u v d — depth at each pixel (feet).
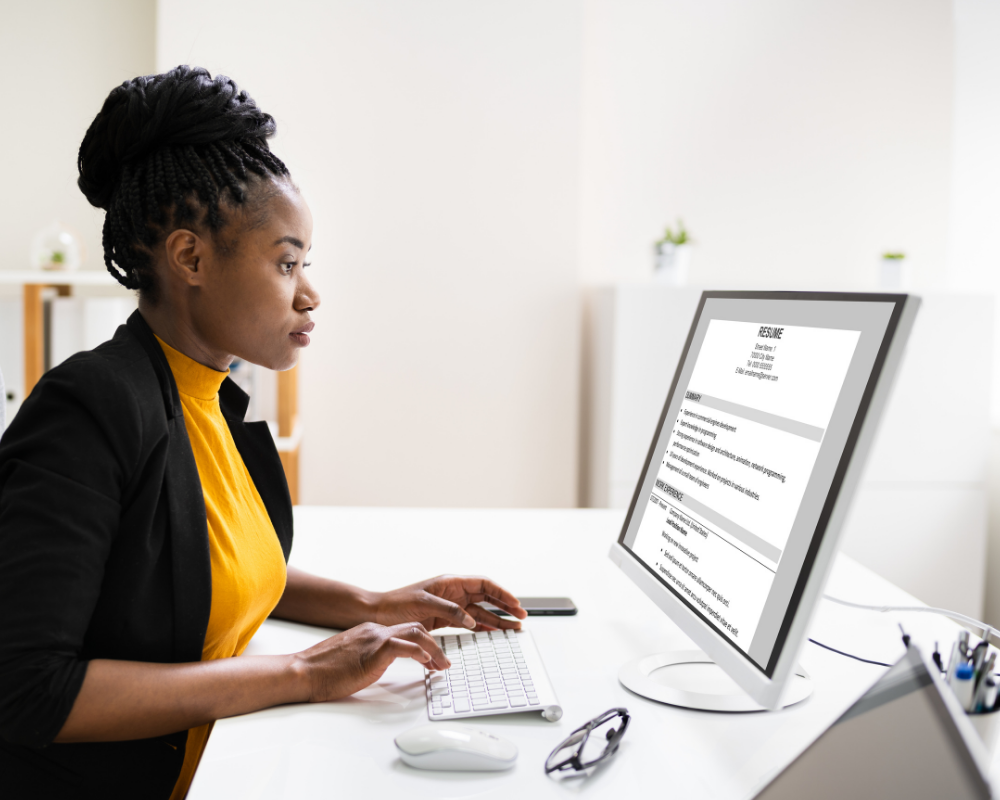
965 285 10.58
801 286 10.53
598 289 9.77
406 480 9.72
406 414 9.65
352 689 2.68
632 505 3.57
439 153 9.40
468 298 9.59
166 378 2.72
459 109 9.38
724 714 2.65
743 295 3.04
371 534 4.82
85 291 9.32
